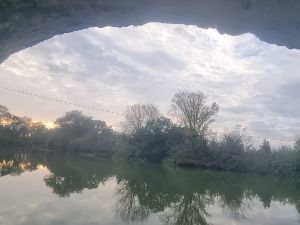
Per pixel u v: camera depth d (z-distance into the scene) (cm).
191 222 2286
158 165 7150
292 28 860
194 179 5016
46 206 2188
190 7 848
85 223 1888
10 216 1872
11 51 935
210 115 7212
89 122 10425
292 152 7000
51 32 923
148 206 2673
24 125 10856
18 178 3500
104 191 3169
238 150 7038
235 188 4325
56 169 4991
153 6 845
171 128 7512
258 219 2478
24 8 768
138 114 8006
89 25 945
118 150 8538
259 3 785
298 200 3609
